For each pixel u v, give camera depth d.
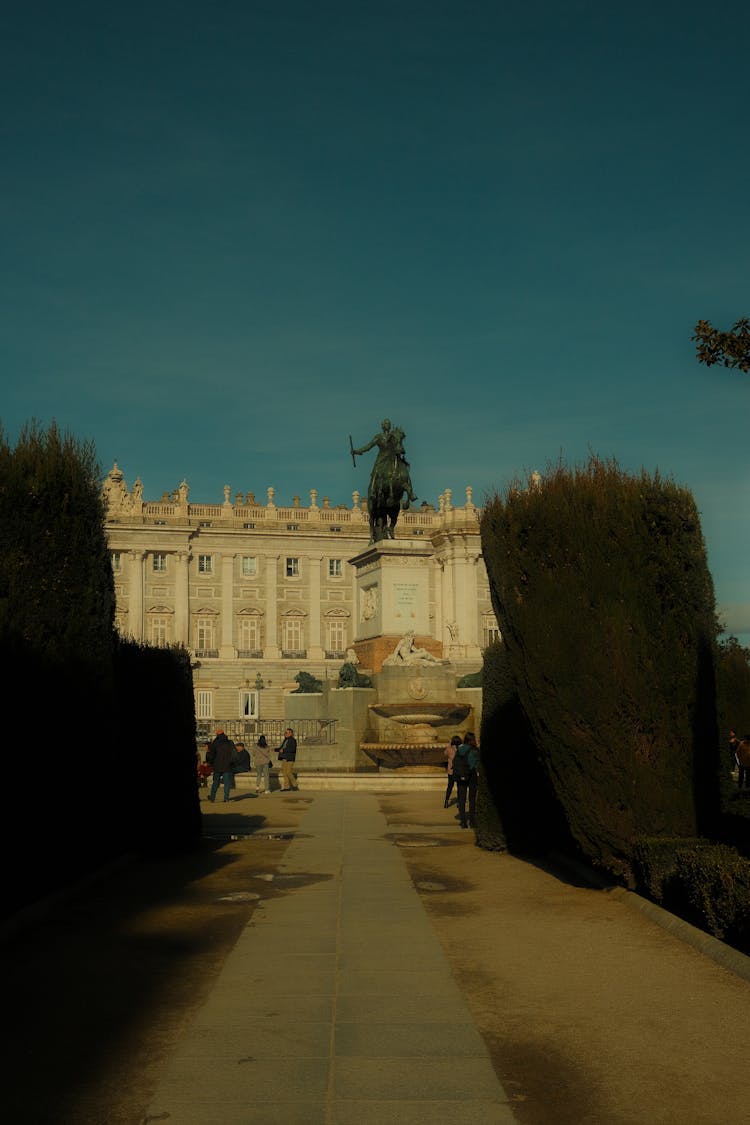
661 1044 9.55
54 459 18.14
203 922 15.48
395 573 48.19
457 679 49.69
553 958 12.94
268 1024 10.23
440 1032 9.94
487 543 18.59
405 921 15.45
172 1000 11.12
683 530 17.41
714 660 17.28
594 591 17.20
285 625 146.00
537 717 17.48
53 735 17.16
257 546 145.75
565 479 18.17
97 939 14.28
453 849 23.78
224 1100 8.24
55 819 17.36
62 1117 7.94
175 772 23.19
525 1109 8.05
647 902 15.99
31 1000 11.15
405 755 45.34
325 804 35.62
